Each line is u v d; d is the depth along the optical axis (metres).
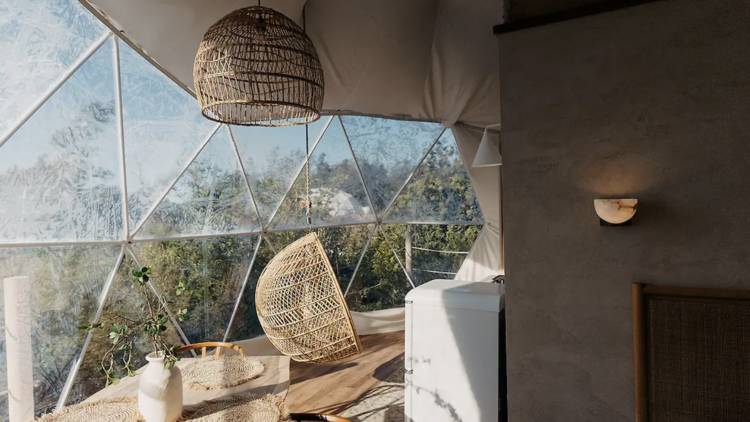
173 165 4.95
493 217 7.70
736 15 2.39
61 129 3.87
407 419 3.77
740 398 2.35
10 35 3.32
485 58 5.85
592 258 2.74
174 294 5.21
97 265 4.40
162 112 4.62
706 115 2.45
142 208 4.78
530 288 2.92
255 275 6.28
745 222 2.38
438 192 7.91
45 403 3.98
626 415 2.65
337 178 7.20
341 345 3.65
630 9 2.62
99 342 4.40
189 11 3.87
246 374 3.09
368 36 5.28
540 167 2.88
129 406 2.66
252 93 2.97
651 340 2.55
